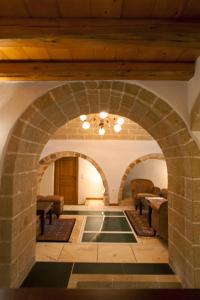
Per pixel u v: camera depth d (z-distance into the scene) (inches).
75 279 122.0
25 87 101.3
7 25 61.6
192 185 102.4
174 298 35.6
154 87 100.7
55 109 118.0
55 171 379.2
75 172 380.2
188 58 85.2
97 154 336.5
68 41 64.9
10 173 100.7
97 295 36.0
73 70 87.5
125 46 71.1
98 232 208.7
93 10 57.6
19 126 100.7
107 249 167.0
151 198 231.8
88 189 380.8
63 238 188.2
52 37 62.4
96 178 382.6
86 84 102.6
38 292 36.7
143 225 229.3
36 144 128.5
